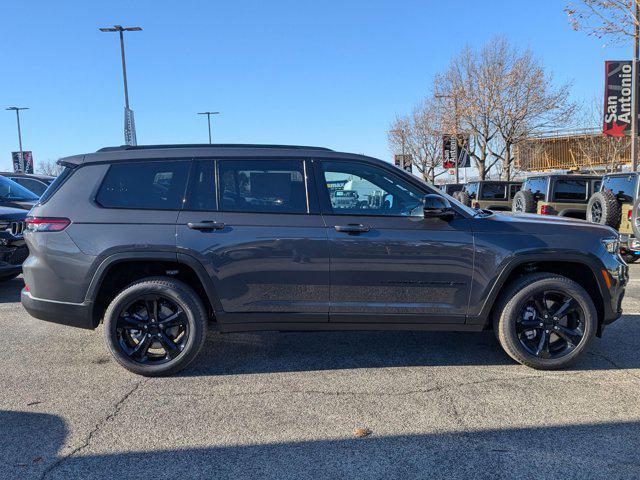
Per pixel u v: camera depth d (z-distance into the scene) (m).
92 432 3.23
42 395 3.78
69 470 2.82
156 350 4.21
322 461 2.90
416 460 2.90
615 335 5.16
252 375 4.16
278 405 3.61
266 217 4.07
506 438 3.14
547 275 4.16
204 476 2.76
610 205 9.76
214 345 4.89
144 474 2.78
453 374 4.17
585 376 4.11
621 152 30.25
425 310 4.14
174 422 3.36
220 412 3.50
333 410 3.53
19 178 12.17
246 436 3.18
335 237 4.03
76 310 4.05
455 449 3.02
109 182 4.13
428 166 39.94
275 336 5.17
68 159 4.23
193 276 4.22
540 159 36.78
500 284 4.11
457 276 4.09
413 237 4.05
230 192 4.12
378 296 4.11
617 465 2.84
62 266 4.03
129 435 3.19
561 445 3.05
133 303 4.11
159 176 4.14
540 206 12.59
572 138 35.66
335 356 4.60
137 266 4.18
